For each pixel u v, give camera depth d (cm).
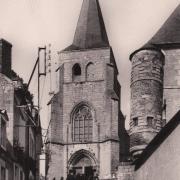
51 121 11250
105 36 12412
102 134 11262
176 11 4041
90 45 12006
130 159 3716
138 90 3725
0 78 5566
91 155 11194
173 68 3750
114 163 11006
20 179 5684
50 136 11144
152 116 3678
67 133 11319
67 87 11556
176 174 2911
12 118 5472
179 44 3766
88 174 5603
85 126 11375
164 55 3778
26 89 5906
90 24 12531
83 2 12925
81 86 11538
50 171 10894
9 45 5772
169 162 3027
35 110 6719
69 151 11231
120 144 11588
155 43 3800
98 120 11344
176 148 2931
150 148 3366
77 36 12212
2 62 5700
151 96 3694
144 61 3741
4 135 5162
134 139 3700
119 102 11994
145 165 3456
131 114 3756
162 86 3722
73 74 11650
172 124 2991
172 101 3706
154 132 3666
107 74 11512
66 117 11431
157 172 3219
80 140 11294
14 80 5903
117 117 11256
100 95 11469
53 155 11075
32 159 6391
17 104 5756
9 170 5241
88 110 11431
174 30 3888
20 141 5862
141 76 3725
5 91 5528
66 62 11700
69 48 11744
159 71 3728
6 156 5078
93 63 11631
